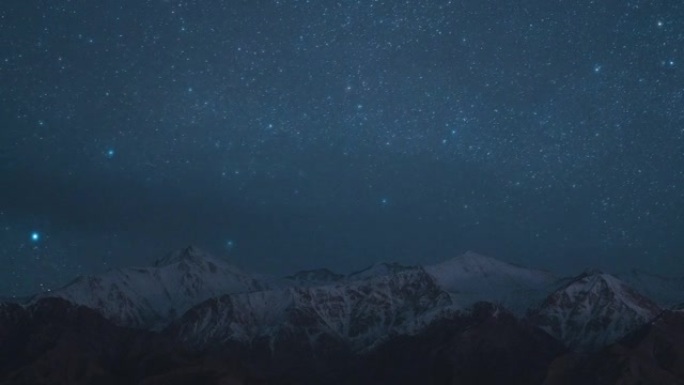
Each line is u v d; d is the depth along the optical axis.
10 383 172.75
